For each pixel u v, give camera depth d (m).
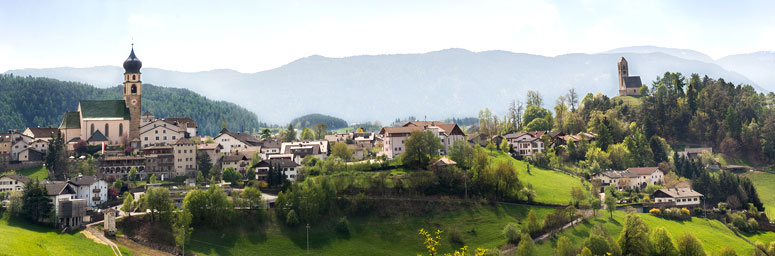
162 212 181.75
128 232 176.12
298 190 198.50
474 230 195.62
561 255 166.38
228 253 174.38
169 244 173.50
